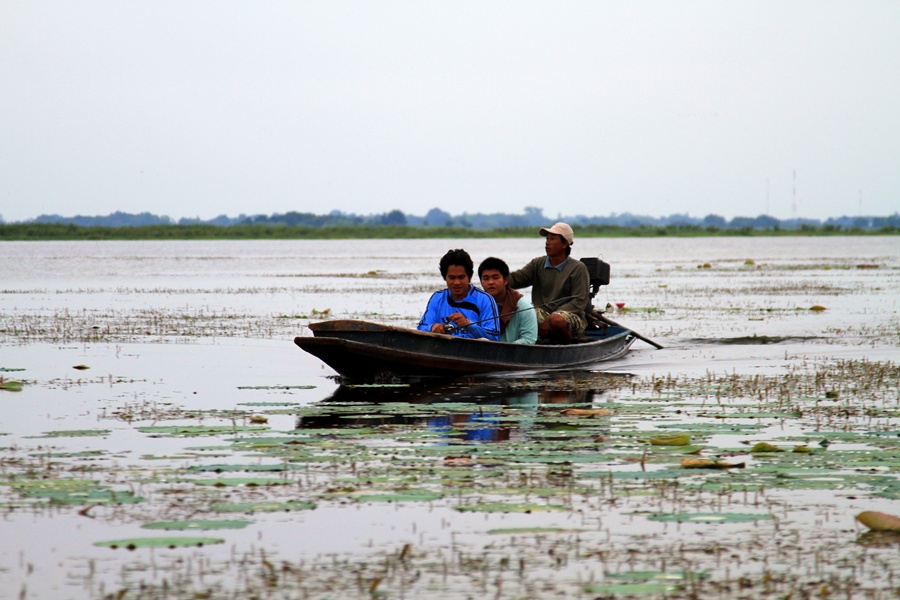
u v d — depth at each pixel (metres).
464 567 19.53
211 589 18.47
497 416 34.78
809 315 78.44
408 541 21.05
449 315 46.25
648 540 21.08
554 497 24.05
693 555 20.17
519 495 24.16
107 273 153.75
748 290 111.25
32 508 23.11
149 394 40.16
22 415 35.03
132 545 20.41
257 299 96.62
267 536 21.38
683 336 63.75
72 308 85.06
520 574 19.14
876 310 83.19
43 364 49.53
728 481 25.38
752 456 28.14
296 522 22.28
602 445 29.53
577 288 51.81
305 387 42.22
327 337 42.44
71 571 19.34
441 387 42.25
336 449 29.00
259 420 33.44
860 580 18.84
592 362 51.59
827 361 50.97
